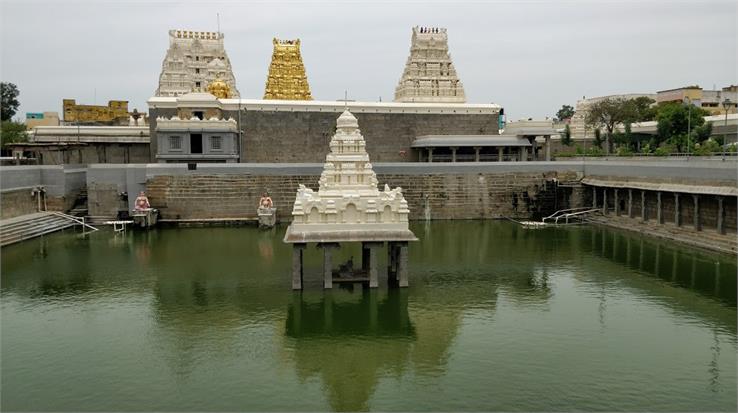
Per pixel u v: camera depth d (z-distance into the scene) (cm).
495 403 1576
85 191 5216
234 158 5456
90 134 6169
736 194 3241
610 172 4806
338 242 2584
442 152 6322
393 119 6281
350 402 1589
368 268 2964
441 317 2323
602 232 4353
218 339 2086
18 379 1741
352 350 1981
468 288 2745
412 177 5053
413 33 6956
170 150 5297
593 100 10812
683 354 1911
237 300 2555
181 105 5622
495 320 2280
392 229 2605
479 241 4019
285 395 1633
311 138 6069
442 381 1722
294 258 2652
